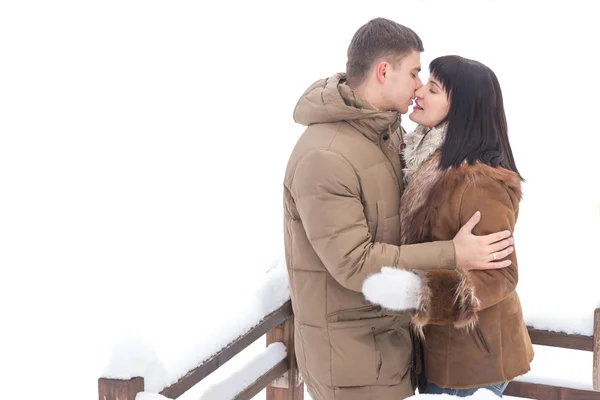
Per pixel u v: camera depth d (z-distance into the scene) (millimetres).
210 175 13484
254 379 2834
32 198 12508
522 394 2908
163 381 2203
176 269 8484
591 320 2777
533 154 12289
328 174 2350
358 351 2510
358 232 2340
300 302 2590
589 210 9133
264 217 10742
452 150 2355
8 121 17328
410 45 2500
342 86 2451
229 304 2740
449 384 2482
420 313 2254
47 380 6520
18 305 8305
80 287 8766
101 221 11203
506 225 2307
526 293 2994
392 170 2506
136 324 2186
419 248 2305
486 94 2365
